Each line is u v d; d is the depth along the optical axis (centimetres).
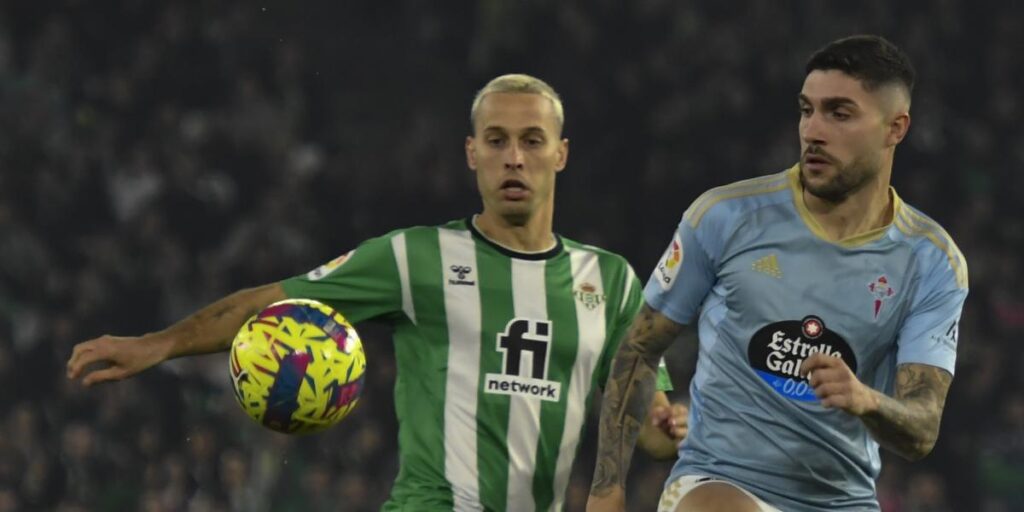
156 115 5966
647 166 5966
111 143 5878
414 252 1938
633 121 6031
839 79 1579
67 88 6059
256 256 5412
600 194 5941
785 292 1616
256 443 4594
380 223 5834
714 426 1659
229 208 5644
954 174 6003
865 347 1620
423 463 1898
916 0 6425
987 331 5462
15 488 4572
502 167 1914
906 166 6038
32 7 6250
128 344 1838
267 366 1706
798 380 1614
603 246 5797
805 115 1611
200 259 5422
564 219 5844
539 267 1956
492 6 6134
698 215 1661
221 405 4694
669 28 6119
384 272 1928
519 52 6122
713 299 1672
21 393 4912
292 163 5850
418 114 6219
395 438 4862
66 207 5638
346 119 6206
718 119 5956
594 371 1952
